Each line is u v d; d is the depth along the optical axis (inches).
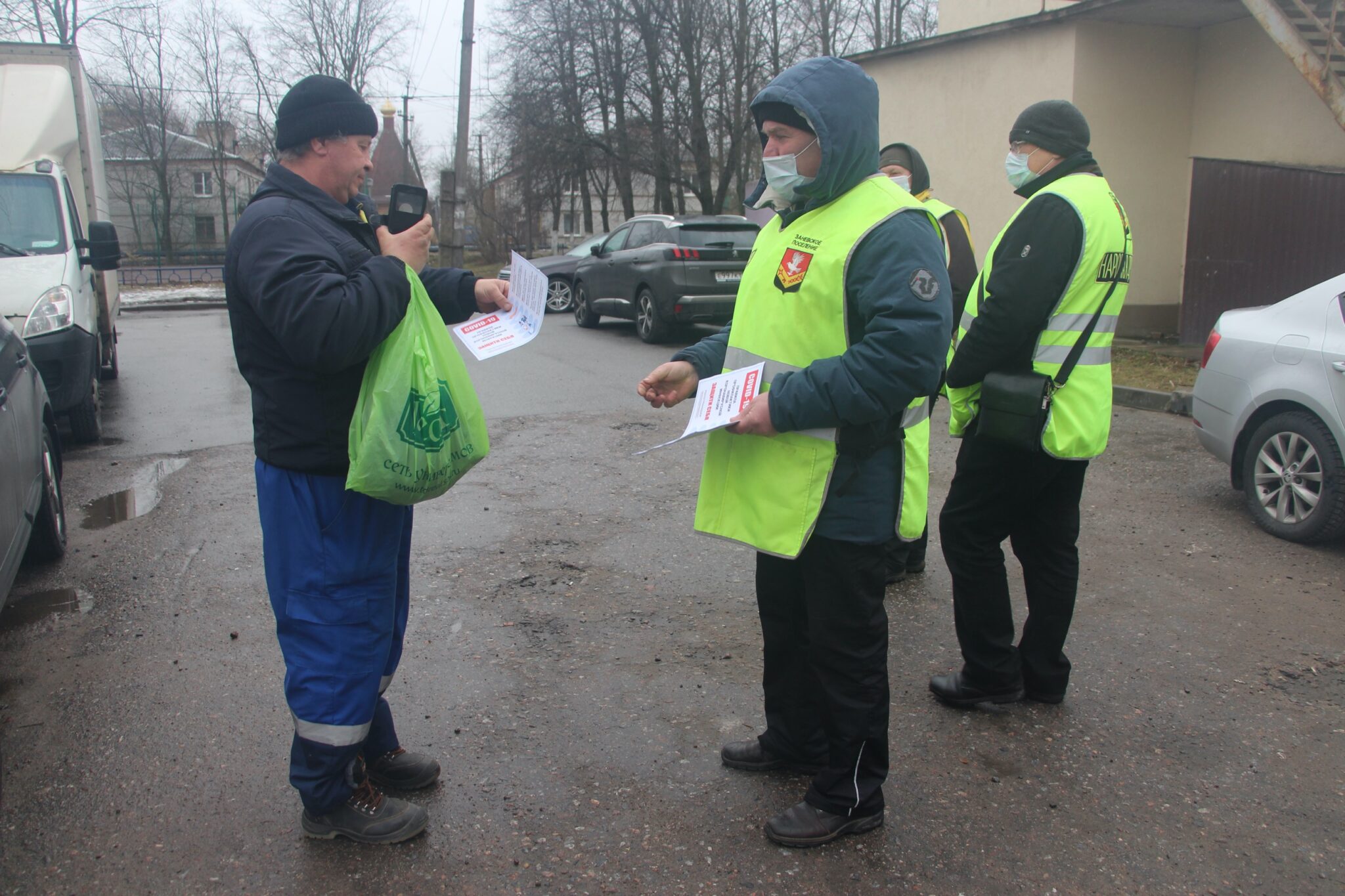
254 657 145.3
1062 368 118.1
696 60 1013.2
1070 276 115.7
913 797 110.2
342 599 93.9
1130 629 155.8
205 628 156.0
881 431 93.0
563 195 1275.8
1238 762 117.9
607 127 1109.7
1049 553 128.3
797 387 87.9
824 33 1134.4
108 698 132.9
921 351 85.7
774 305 94.9
